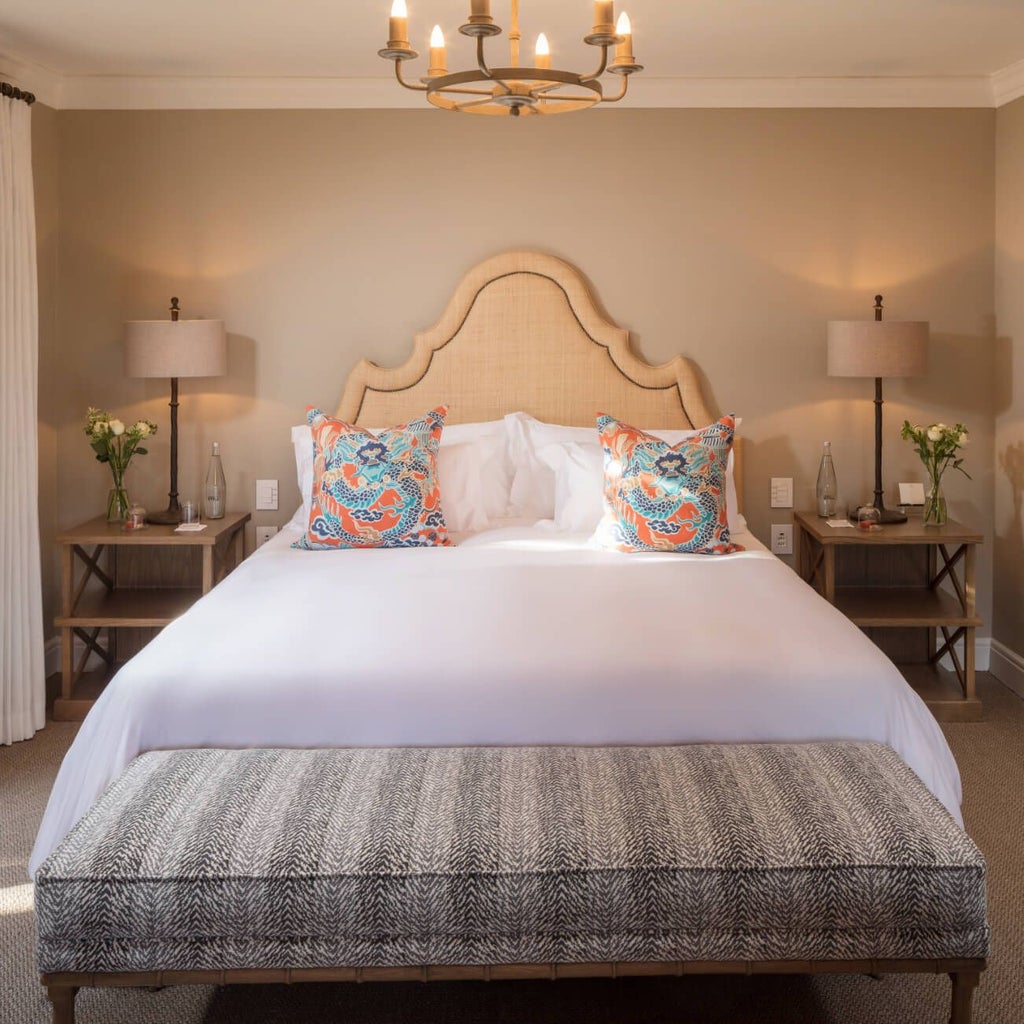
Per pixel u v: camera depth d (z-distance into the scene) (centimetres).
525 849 207
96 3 358
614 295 468
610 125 462
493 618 296
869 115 461
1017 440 452
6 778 370
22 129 406
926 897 204
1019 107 442
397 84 455
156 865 204
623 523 384
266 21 377
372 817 215
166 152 459
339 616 300
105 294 464
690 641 277
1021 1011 242
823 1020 241
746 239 466
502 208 464
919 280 468
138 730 258
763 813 215
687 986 255
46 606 464
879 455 453
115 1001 249
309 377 470
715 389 472
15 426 403
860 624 425
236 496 474
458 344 464
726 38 400
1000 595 474
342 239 465
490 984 256
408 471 397
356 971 205
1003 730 413
